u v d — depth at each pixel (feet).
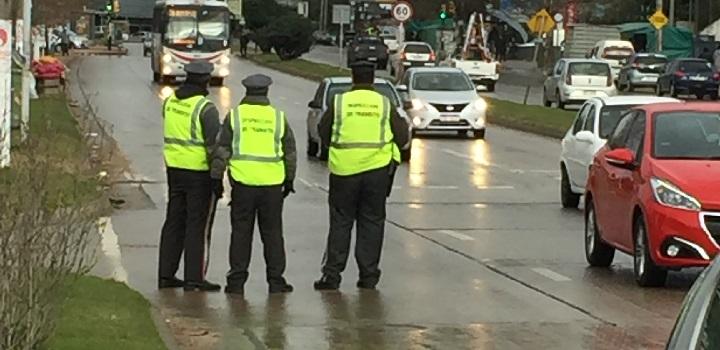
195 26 227.40
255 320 45.14
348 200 51.44
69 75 247.91
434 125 142.31
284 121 50.06
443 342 41.88
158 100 188.14
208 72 50.47
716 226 49.57
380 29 408.87
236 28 426.10
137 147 119.96
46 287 33.17
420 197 88.69
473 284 53.47
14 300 31.76
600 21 410.72
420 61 260.42
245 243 50.24
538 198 89.35
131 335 39.63
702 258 49.55
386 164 51.49
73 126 116.06
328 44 481.05
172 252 51.26
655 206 50.72
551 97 198.70
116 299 44.78
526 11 390.42
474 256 61.67
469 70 249.55
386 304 48.57
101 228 59.31
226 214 76.02
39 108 138.10
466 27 322.96
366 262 51.93
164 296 49.65
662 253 50.37
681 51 326.44
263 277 54.54
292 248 63.31
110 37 419.54
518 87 271.28
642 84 242.99
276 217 50.34
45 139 70.59
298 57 343.26
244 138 49.55
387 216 77.92
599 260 58.65
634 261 53.98
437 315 46.50
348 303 48.70
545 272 56.95
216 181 49.60
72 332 38.88
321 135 51.70
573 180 82.23
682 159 53.16
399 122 51.70
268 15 431.02
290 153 50.29
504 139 146.92
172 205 51.03
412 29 395.14
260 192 49.73
